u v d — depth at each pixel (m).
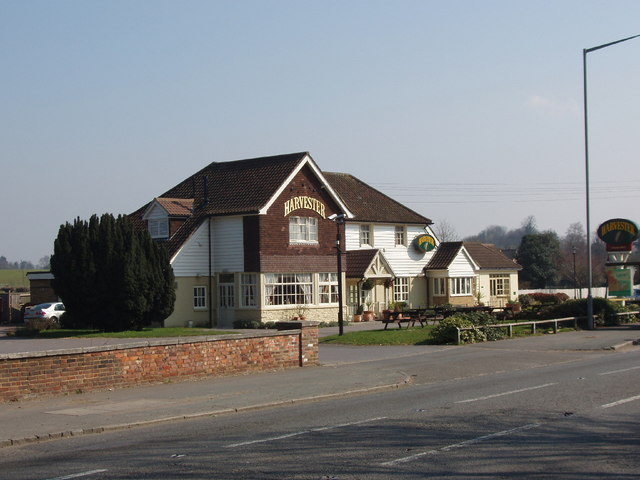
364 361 24.88
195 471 9.76
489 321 32.53
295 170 44.53
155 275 36.84
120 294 35.91
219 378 19.94
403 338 32.06
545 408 14.45
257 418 14.23
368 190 56.47
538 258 86.75
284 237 44.00
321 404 16.11
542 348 28.53
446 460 10.16
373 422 13.32
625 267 40.69
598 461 10.01
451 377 20.98
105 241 36.09
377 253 49.09
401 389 18.58
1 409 15.07
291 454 10.70
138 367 18.33
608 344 29.14
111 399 16.38
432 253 56.44
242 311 43.28
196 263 43.91
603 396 15.86
